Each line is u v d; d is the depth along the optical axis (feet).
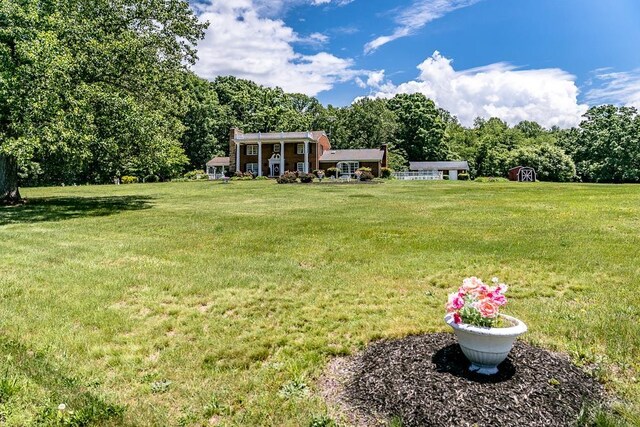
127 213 42.70
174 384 9.81
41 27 39.70
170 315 14.29
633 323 12.73
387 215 39.52
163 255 23.07
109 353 11.36
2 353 11.05
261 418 8.46
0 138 39.24
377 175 135.54
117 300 15.71
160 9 53.98
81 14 47.21
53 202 53.93
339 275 18.85
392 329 12.84
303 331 12.96
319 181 99.81
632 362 10.41
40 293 16.29
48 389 9.27
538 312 13.92
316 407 8.83
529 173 161.38
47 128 36.76
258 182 101.96
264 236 28.50
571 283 16.99
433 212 41.39
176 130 58.95
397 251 23.47
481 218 36.22
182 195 68.18
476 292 9.53
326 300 15.64
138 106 47.32
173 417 8.53
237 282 17.81
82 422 8.14
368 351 11.40
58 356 11.07
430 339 11.46
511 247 23.58
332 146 191.62
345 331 12.85
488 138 217.56
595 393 8.95
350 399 9.11
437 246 24.45
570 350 11.13
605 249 22.33
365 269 19.83
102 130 44.93
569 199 51.01
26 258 22.16
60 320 13.52
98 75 46.52
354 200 56.70
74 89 41.37
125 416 8.42
